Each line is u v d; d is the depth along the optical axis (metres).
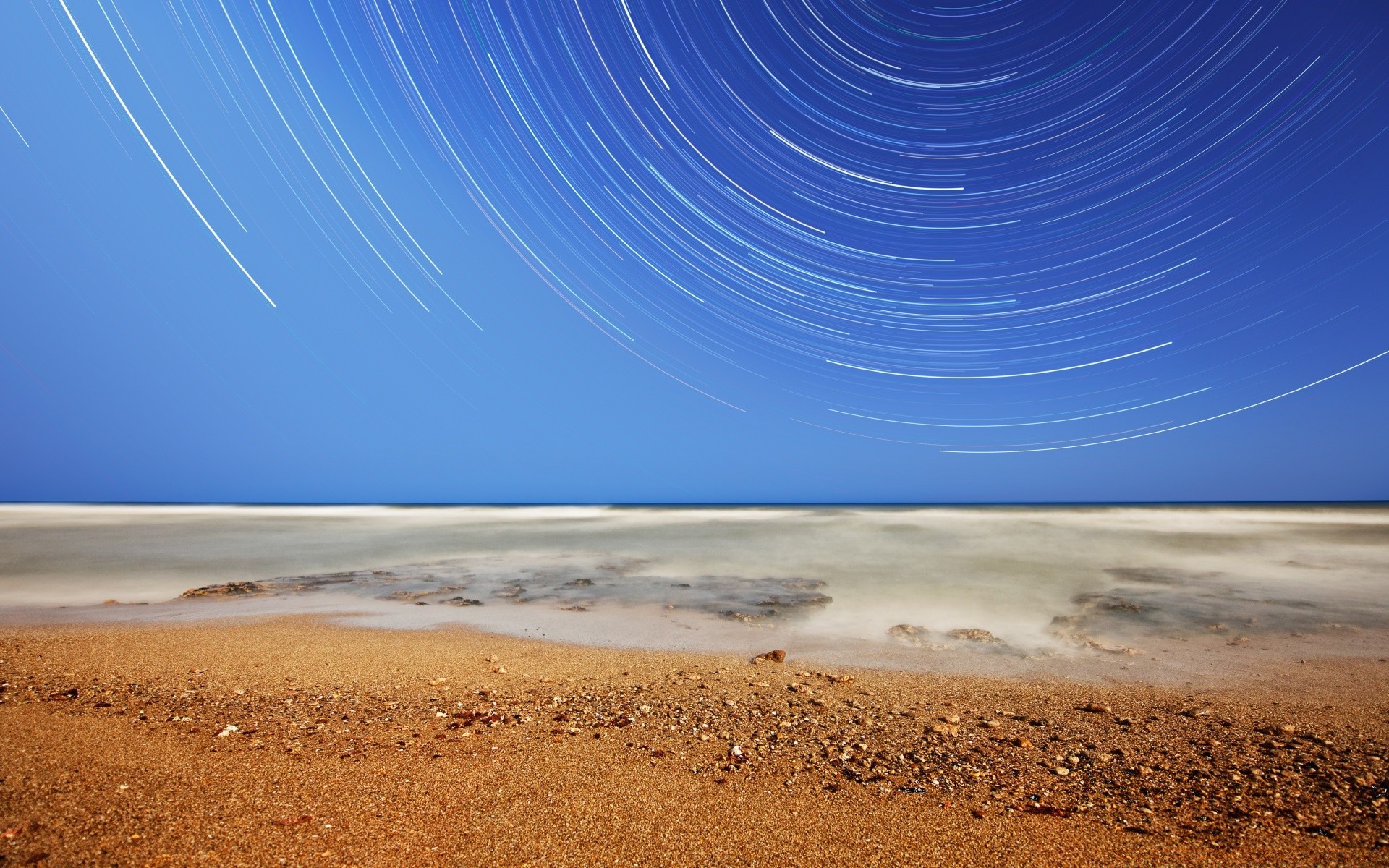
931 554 25.23
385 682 9.29
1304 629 13.22
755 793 5.99
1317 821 5.39
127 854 4.34
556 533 34.31
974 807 5.74
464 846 4.85
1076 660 11.14
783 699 8.86
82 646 10.61
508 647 11.68
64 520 42.31
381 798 5.57
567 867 4.63
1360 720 7.99
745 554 25.61
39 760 5.72
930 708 8.61
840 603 16.31
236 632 12.09
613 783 6.12
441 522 41.72
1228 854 4.88
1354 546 26.25
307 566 22.75
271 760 6.26
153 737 6.69
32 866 4.09
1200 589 17.72
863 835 5.21
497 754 6.73
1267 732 7.61
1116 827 5.36
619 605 15.98
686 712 8.30
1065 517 41.00
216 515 47.44
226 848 4.56
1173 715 8.32
